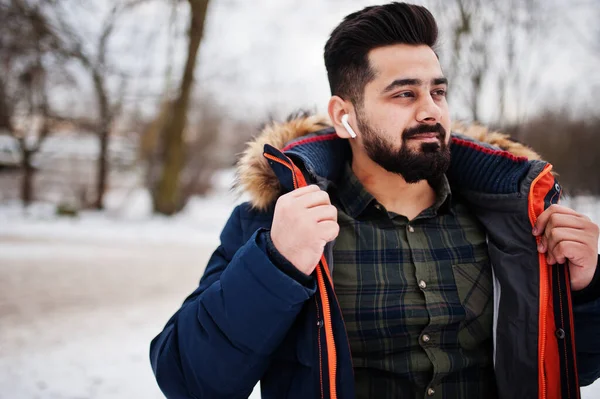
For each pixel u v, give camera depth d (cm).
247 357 108
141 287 595
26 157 1667
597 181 1620
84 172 2103
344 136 133
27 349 377
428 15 126
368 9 132
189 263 780
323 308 110
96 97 1519
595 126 1648
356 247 129
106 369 340
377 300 122
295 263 106
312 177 124
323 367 109
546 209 122
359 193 135
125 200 1652
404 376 118
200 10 1295
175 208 1436
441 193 137
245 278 106
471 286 129
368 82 124
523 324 122
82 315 472
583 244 114
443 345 123
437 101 125
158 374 118
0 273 650
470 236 137
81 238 1026
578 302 125
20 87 1458
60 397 295
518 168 132
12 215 1352
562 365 118
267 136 140
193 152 2211
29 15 1182
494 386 128
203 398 112
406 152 121
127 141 1961
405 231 133
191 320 113
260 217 131
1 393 299
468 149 141
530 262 124
